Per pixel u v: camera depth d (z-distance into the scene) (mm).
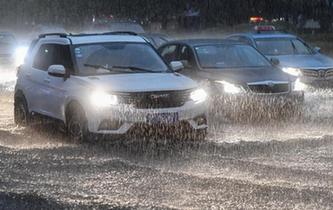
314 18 120562
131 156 21609
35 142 24484
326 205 15953
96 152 22062
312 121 28406
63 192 16953
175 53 33188
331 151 22297
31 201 16109
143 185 17719
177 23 128375
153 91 22656
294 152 22141
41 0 134000
